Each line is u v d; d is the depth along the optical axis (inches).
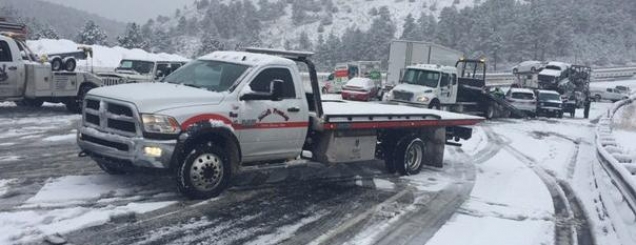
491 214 325.1
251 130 319.9
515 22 4714.6
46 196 287.1
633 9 6112.2
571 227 309.1
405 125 423.5
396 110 465.7
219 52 358.9
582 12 5605.3
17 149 420.8
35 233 233.1
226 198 313.3
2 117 595.5
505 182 430.9
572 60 4731.8
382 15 7687.0
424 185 397.1
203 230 256.4
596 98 2155.5
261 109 323.6
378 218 300.5
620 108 1533.0
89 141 301.4
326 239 258.5
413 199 350.3
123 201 287.9
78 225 247.1
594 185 443.5
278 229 268.1
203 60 348.8
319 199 332.2
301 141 351.3
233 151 315.6
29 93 601.9
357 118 382.6
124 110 286.4
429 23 5339.6
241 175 372.8
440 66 1028.5
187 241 239.9
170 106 288.7
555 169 517.7
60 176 334.6
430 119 450.9
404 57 1341.0
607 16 5703.7
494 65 4303.6
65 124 571.5
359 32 4655.5
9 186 304.3
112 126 292.8
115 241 232.1
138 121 279.6
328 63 4613.7
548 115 1307.8
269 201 317.1
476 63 1131.3
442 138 474.3
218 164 305.4
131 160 281.1
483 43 4473.4
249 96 315.0
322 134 373.1
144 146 278.5
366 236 267.3
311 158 374.9
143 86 315.0
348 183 383.9
